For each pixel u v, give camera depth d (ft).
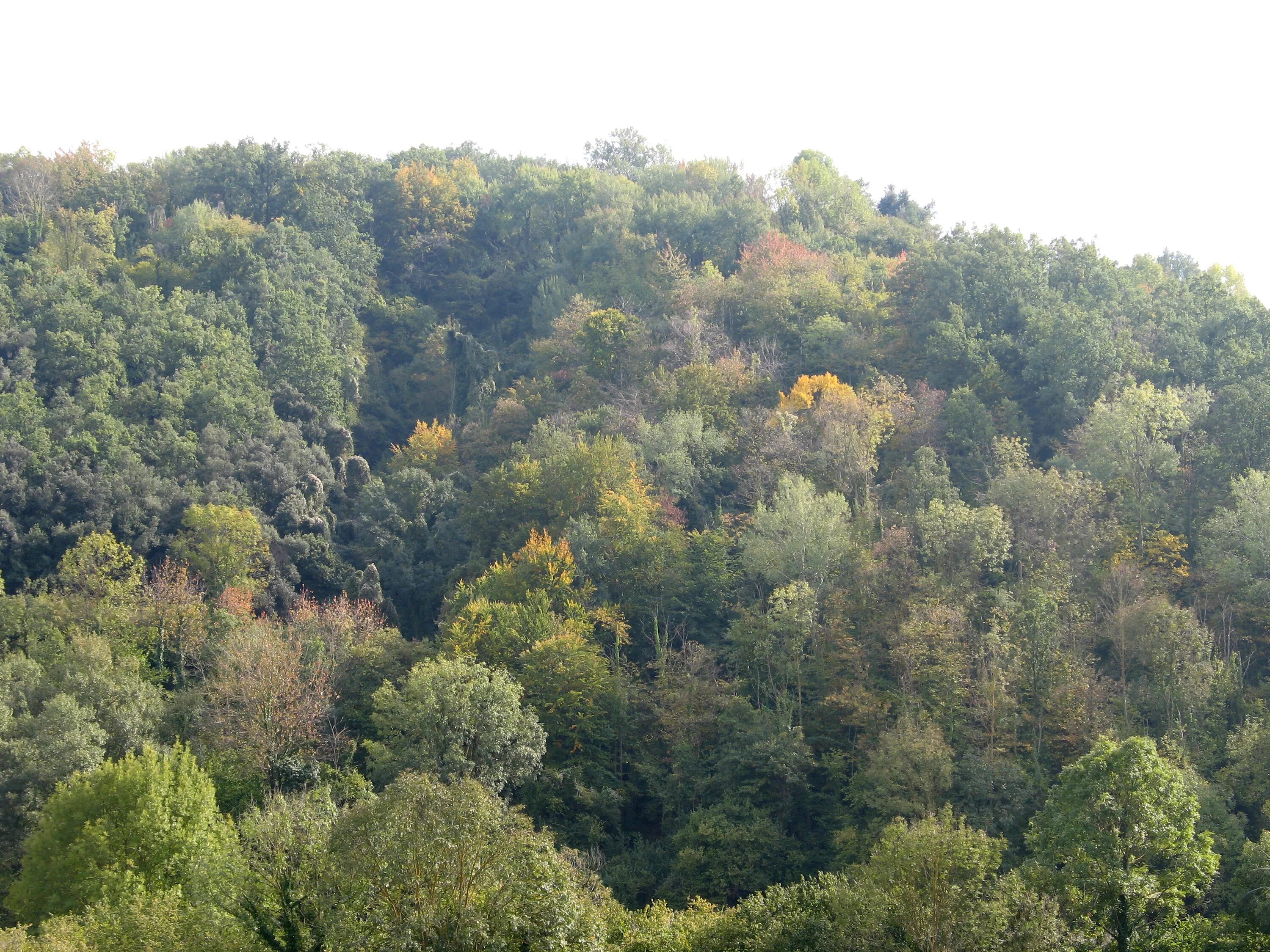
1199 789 210.18
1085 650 266.98
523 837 134.62
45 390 415.03
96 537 338.13
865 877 152.76
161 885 182.80
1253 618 272.92
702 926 158.71
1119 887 163.53
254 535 357.82
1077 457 346.74
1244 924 159.94
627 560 316.81
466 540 381.81
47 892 186.50
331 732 266.57
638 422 385.09
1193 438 339.36
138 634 302.25
